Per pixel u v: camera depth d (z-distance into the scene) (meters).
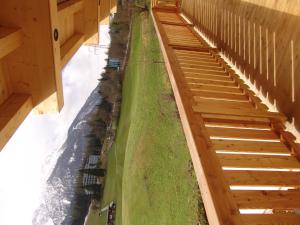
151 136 9.23
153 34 14.57
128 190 12.20
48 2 1.93
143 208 8.69
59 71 2.23
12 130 1.94
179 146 6.79
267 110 3.51
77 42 3.47
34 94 2.18
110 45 29.94
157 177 7.77
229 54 5.29
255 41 4.29
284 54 3.47
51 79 2.14
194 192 5.39
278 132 2.96
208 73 4.57
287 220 1.98
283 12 3.63
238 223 1.73
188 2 10.16
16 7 1.91
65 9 2.92
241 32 4.87
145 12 20.83
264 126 3.08
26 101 2.10
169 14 10.40
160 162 7.77
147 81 12.33
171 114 8.00
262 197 2.11
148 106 10.82
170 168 6.96
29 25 1.96
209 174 2.05
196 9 8.72
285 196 2.15
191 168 5.80
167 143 7.62
